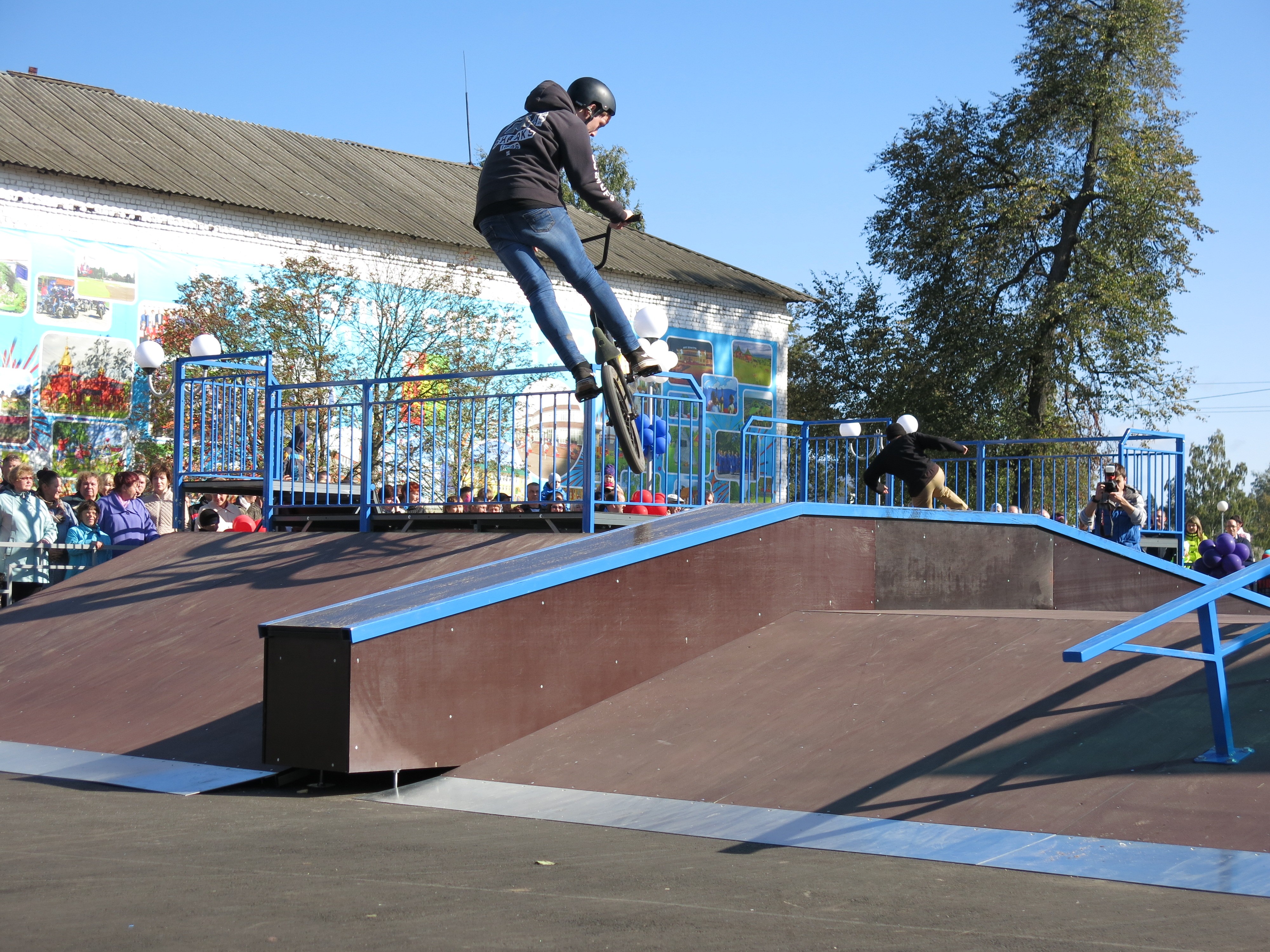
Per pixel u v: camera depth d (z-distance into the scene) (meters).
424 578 7.39
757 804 4.38
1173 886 3.30
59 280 17.58
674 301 25.66
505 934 2.76
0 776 5.40
